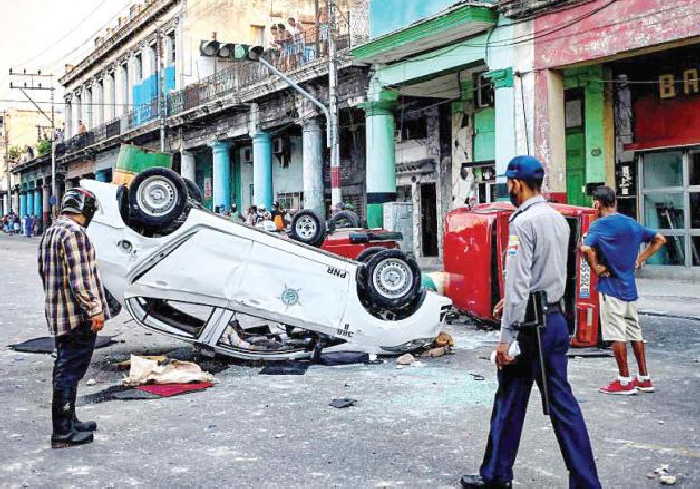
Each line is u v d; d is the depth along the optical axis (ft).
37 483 14.46
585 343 28.27
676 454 15.79
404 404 20.45
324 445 16.74
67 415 16.90
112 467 15.37
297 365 25.99
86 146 151.43
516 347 12.91
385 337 26.71
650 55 51.55
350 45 68.08
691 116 49.67
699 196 50.70
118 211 24.31
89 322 16.94
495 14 52.85
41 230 193.47
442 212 73.10
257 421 18.84
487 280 32.17
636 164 54.03
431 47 59.26
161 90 119.75
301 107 79.77
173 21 115.24
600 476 14.48
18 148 242.58
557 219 13.08
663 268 53.16
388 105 67.31
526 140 51.65
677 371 24.39
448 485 14.11
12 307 43.70
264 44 116.16
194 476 14.75
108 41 144.05
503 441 13.48
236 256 25.14
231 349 25.91
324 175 93.97
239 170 113.19
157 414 19.62
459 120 69.51
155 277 24.49
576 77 55.83
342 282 26.27
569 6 47.70
